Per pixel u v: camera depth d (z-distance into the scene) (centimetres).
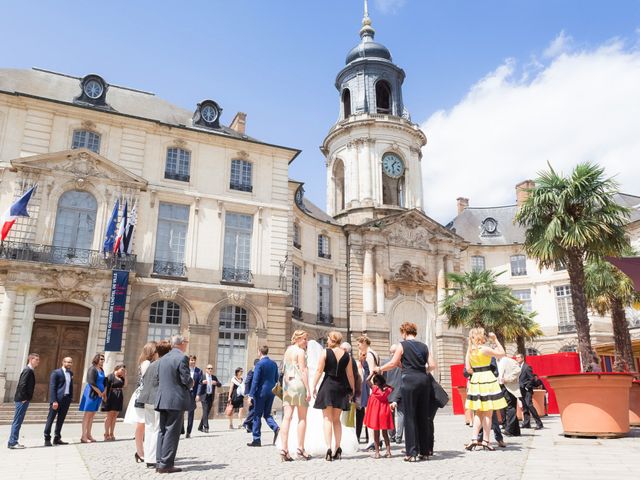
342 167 4125
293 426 845
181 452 898
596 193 1510
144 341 2170
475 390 833
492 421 889
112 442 1134
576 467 646
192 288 2311
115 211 2195
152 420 753
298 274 3139
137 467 732
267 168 2636
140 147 2394
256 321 2400
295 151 2684
